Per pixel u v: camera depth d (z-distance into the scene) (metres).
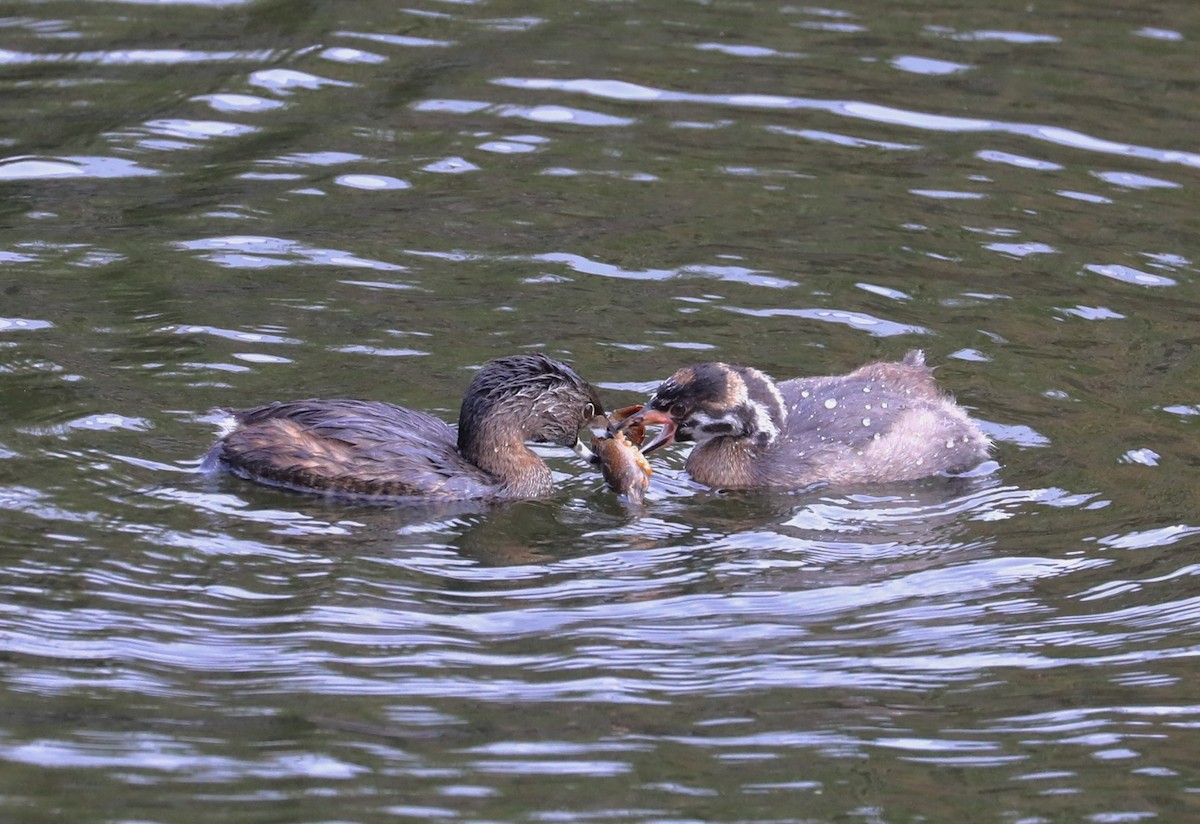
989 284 17.25
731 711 10.85
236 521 13.03
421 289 16.88
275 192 18.81
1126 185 19.30
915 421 14.59
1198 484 13.84
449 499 13.73
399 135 20.23
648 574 12.64
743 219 18.52
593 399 14.58
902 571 12.72
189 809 9.65
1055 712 10.91
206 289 16.66
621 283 17.16
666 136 20.42
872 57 22.59
